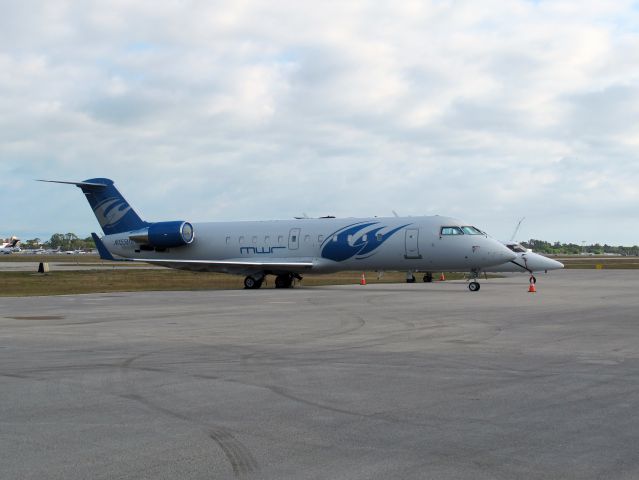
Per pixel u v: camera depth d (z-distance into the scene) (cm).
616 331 1717
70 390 1006
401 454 694
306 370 1167
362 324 1905
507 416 844
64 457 687
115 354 1353
